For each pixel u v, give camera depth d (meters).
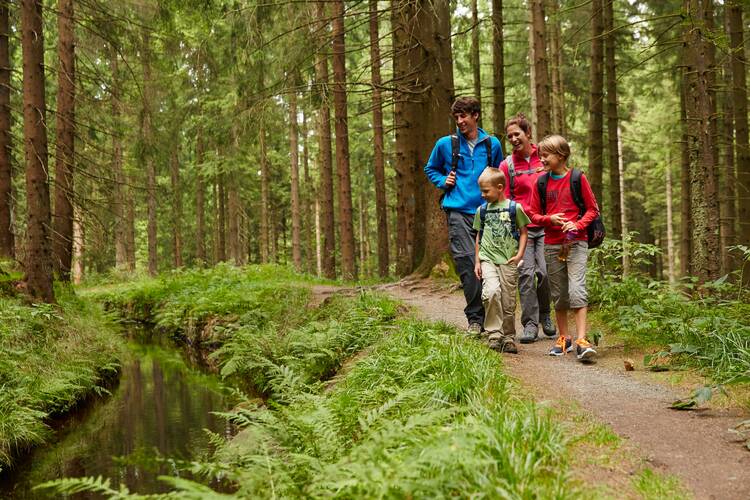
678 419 3.78
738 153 13.38
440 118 11.02
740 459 3.13
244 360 8.01
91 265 27.25
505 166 6.43
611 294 7.64
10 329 8.02
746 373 4.39
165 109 21.70
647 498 2.67
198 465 3.47
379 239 19.31
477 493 2.47
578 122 28.98
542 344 6.30
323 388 6.05
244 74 14.78
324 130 20.16
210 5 13.17
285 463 3.36
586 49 17.75
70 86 13.20
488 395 3.95
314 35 12.19
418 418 3.10
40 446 5.96
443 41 11.09
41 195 9.93
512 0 20.31
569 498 2.54
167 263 39.59
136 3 13.97
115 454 5.55
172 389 8.30
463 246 6.01
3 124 12.20
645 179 32.94
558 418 3.71
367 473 2.59
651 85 20.39
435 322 6.64
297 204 23.73
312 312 9.77
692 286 7.16
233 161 23.88
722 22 16.22
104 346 10.27
